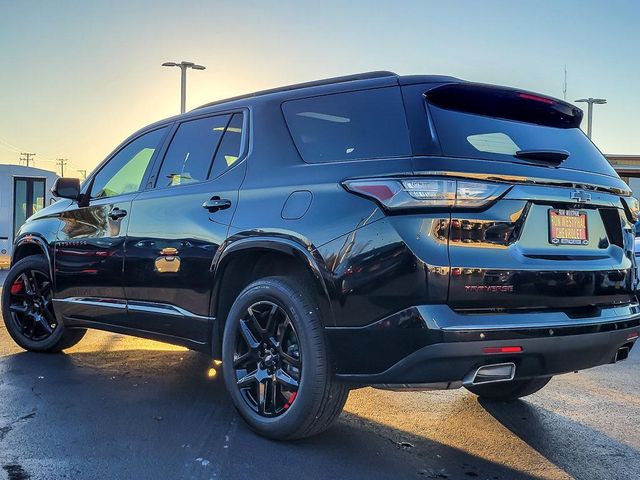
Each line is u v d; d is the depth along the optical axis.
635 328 3.52
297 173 3.55
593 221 3.48
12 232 17.89
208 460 3.28
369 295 3.03
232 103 4.27
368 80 3.50
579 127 3.93
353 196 3.18
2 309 5.67
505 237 3.05
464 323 2.89
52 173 18.58
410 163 3.04
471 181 2.99
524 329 2.98
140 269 4.37
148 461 3.25
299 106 3.78
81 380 4.73
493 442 3.69
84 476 3.05
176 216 4.16
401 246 2.94
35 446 3.41
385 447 3.55
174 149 4.54
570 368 3.23
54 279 5.18
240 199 3.78
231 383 3.74
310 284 3.43
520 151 3.29
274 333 3.56
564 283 3.19
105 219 4.75
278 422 3.45
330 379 3.29
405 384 2.99
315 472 3.18
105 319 4.75
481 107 3.43
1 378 4.75
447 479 3.16
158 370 5.09
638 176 20.94
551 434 3.85
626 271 3.59
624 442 3.74
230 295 3.93
